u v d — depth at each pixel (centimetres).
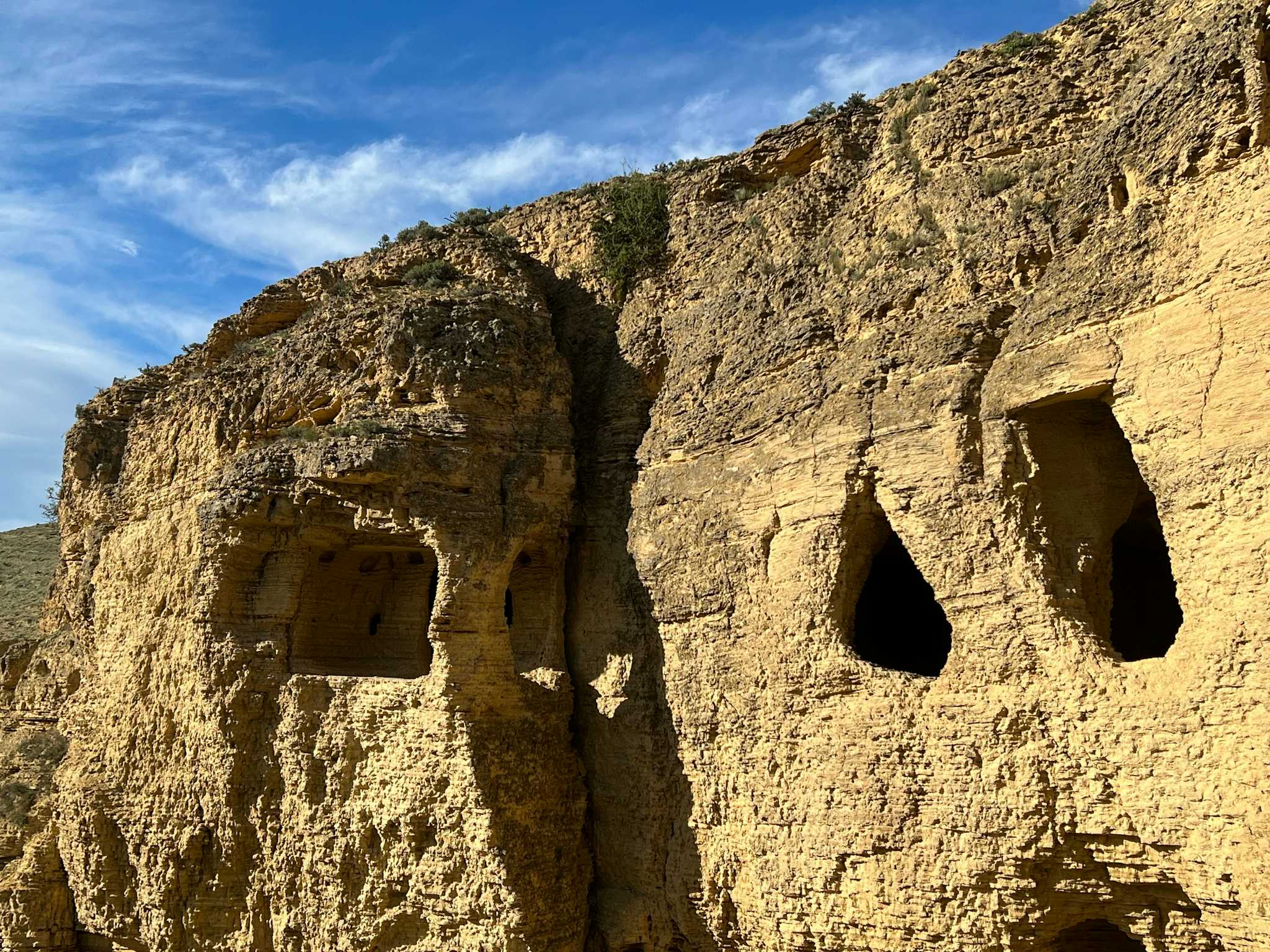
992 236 1719
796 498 1823
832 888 1670
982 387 1636
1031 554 1535
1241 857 1288
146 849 2292
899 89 2130
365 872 2027
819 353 1883
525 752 2011
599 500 2214
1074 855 1460
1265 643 1293
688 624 1975
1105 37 1819
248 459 2286
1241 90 1436
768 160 2311
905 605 2033
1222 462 1356
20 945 2461
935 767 1587
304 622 2267
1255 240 1372
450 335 2194
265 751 2166
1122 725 1416
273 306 2828
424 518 2064
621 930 1933
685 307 2244
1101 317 1508
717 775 1881
